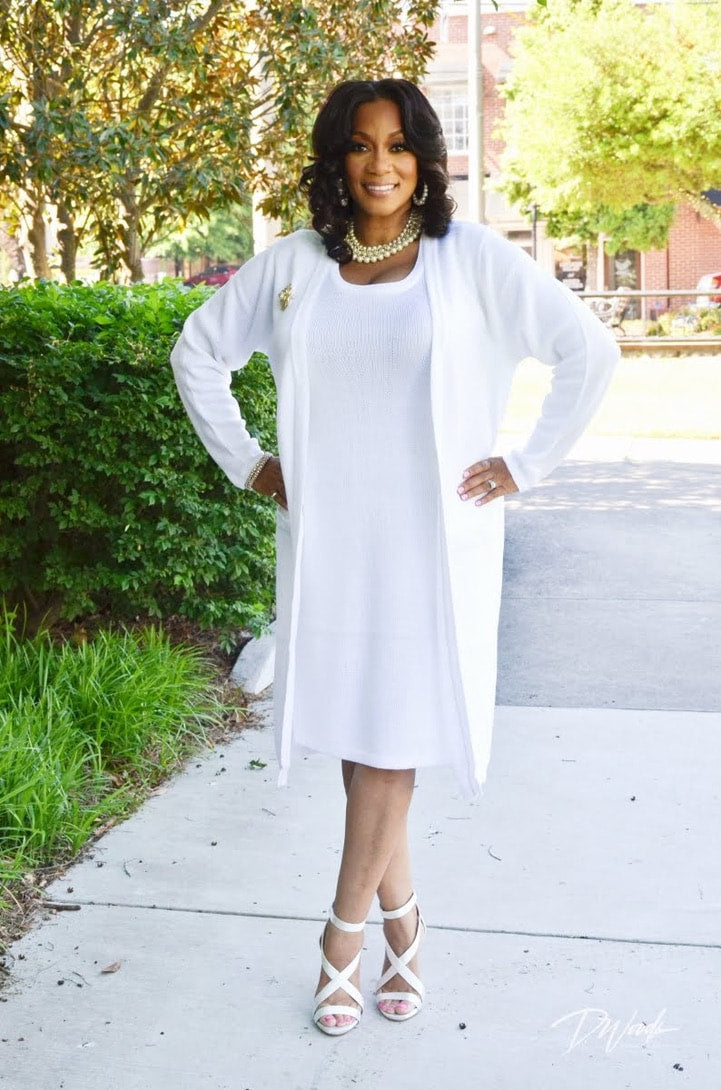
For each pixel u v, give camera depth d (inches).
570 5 895.7
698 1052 101.2
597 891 128.6
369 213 102.0
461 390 100.0
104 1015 107.8
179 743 171.8
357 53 300.2
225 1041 104.2
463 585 102.3
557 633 232.1
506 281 100.2
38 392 187.0
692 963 114.3
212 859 138.1
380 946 119.7
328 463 102.2
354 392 100.1
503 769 164.2
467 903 126.6
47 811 139.1
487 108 1234.0
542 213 1119.6
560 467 426.9
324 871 134.9
